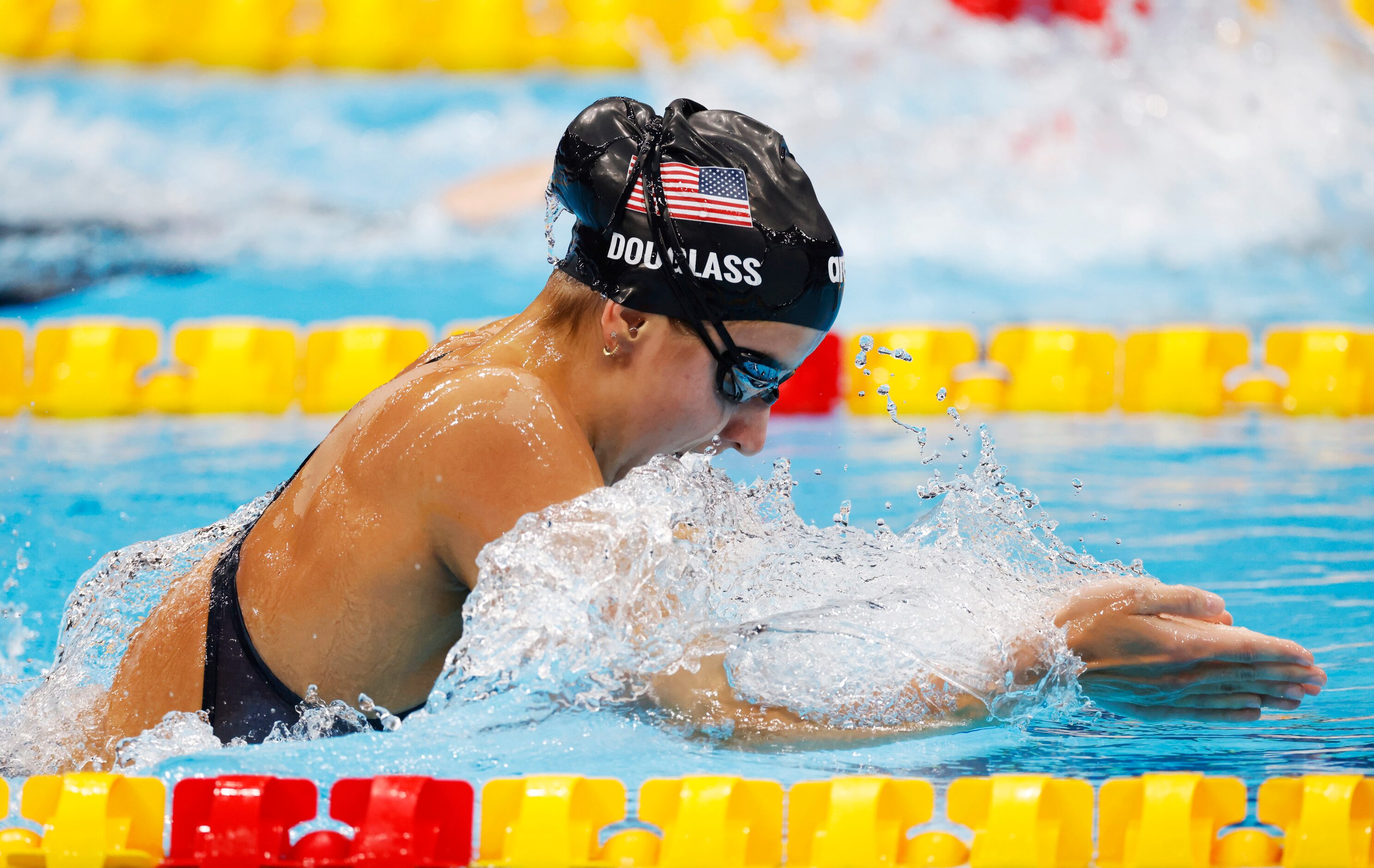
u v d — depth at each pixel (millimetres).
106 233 26859
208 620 6508
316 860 5551
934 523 7785
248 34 34344
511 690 6070
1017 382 19250
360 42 34688
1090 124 31500
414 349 19516
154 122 32312
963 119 31781
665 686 6164
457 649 5906
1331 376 18656
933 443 17031
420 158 31656
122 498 14016
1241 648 6359
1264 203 28859
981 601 6879
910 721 6477
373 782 5609
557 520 5867
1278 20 33562
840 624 6672
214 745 6293
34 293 23438
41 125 31625
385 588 6105
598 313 6230
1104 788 5629
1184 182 29594
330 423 18484
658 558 6051
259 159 31328
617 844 5602
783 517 8016
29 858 5660
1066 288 24547
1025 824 5477
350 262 26031
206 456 16203
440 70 34875
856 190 29281
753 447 6746
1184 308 23172
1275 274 25359
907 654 6547
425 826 5566
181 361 19203
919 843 5578
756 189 6117
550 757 6359
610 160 6129
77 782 5754
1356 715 7531
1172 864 5465
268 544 6551
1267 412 18859
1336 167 30047
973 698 6531
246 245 26828
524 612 5832
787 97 32781
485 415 5992
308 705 6324
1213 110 31625
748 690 6340
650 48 34688
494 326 7199
